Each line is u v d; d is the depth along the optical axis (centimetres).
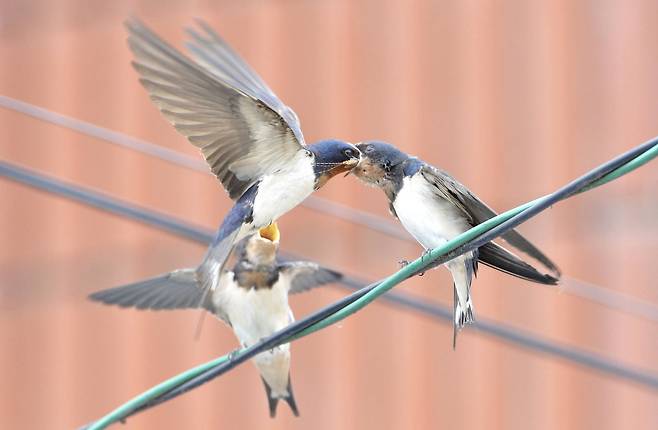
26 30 1627
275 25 1608
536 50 1666
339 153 715
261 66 1605
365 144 792
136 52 623
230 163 688
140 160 1602
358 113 1612
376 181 792
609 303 1557
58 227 1639
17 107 1103
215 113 660
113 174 1603
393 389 1658
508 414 1667
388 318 1662
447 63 1641
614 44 1683
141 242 1625
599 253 1656
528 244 754
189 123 661
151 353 1644
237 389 1677
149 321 1648
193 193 1598
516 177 1648
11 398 1634
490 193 1644
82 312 1641
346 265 1585
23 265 1639
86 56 1620
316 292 1585
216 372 689
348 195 1595
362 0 1625
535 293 1645
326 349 1664
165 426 1670
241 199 697
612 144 1670
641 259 1650
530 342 1166
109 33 1620
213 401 1675
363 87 1616
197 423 1673
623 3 1691
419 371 1661
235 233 691
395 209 797
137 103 1609
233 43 1603
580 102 1670
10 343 1639
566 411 1673
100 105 1612
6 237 1638
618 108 1675
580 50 1675
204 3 1606
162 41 619
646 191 1658
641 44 1686
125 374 1644
